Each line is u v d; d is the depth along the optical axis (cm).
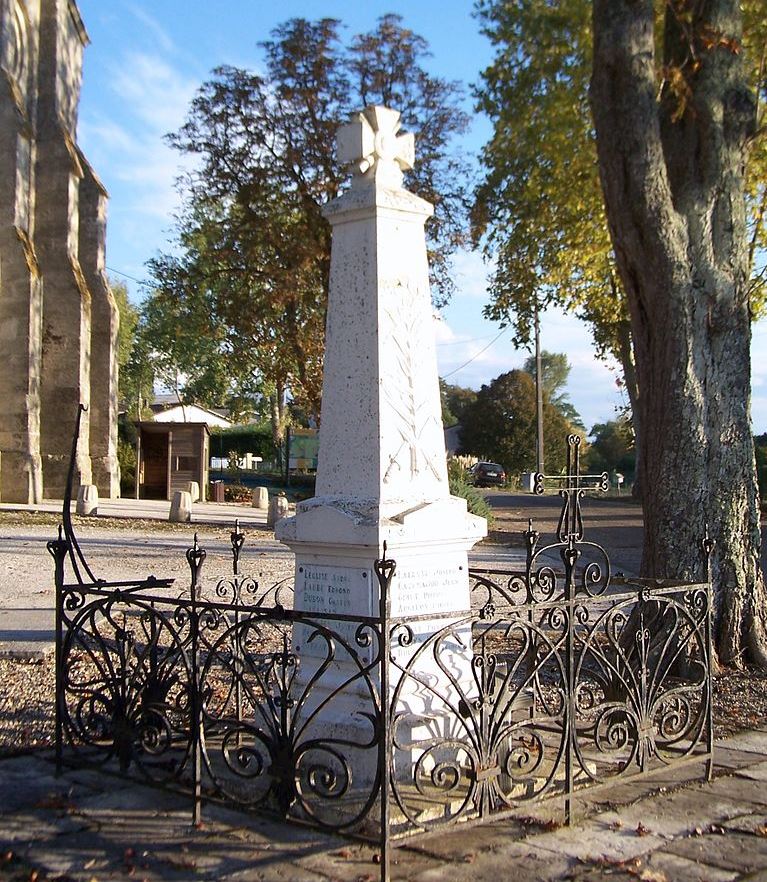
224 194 3484
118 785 602
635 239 949
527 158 2792
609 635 659
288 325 3675
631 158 931
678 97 952
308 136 3344
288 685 554
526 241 3092
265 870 484
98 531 2266
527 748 615
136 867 486
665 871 495
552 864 500
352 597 598
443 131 3428
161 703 587
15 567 1606
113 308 3547
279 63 3278
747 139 989
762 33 1218
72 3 3494
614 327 3997
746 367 980
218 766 610
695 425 948
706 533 812
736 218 975
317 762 585
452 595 626
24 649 942
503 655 989
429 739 514
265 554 1891
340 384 633
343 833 486
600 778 608
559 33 2402
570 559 584
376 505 592
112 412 3519
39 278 2977
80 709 630
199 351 5594
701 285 954
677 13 991
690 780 643
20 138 3006
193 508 3116
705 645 670
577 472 721
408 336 637
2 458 2894
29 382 2909
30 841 518
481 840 530
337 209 640
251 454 5903
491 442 7019
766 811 588
